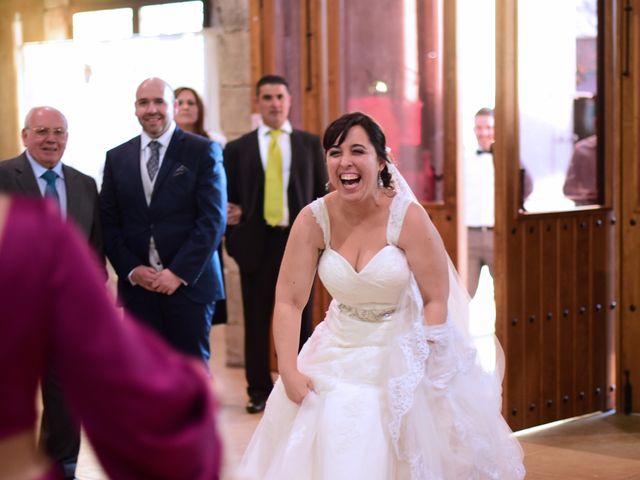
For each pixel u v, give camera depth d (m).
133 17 8.46
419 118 6.07
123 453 1.17
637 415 5.73
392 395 3.27
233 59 7.15
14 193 4.26
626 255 5.65
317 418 3.38
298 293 3.57
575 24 5.49
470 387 3.53
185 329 4.74
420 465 3.27
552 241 5.46
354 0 6.38
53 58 8.77
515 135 5.20
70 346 1.17
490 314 9.55
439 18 5.93
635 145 5.57
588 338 5.70
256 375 5.73
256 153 5.73
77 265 1.19
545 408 5.48
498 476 3.55
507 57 5.12
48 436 4.29
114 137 8.70
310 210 3.55
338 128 3.41
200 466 1.20
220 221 4.75
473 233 7.76
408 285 3.42
